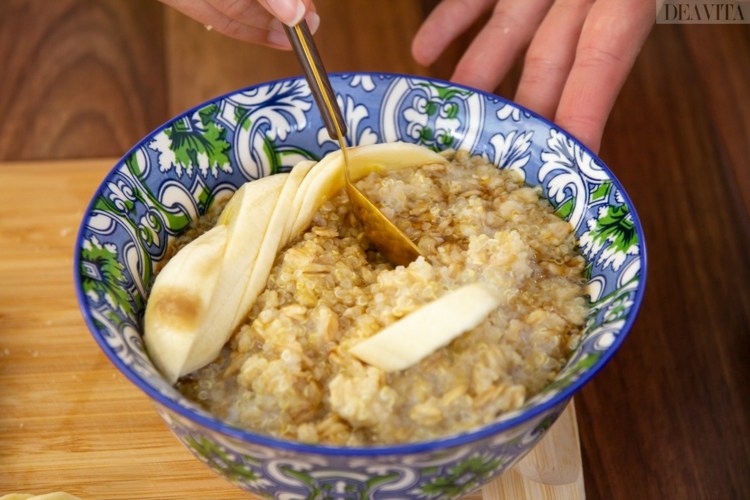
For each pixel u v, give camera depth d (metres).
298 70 0.39
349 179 0.28
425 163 0.29
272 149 0.29
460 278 0.24
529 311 0.24
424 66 0.38
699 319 0.31
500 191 0.28
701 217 0.34
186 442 0.22
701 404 0.29
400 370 0.22
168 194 0.27
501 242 0.25
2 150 0.35
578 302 0.24
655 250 0.33
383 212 0.27
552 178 0.28
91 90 0.38
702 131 0.37
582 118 0.31
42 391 0.27
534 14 0.35
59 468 0.26
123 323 0.23
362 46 0.39
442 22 0.36
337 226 0.27
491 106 0.29
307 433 0.21
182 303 0.23
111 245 0.24
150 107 0.37
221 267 0.24
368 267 0.26
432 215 0.27
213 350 0.24
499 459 0.22
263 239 0.25
